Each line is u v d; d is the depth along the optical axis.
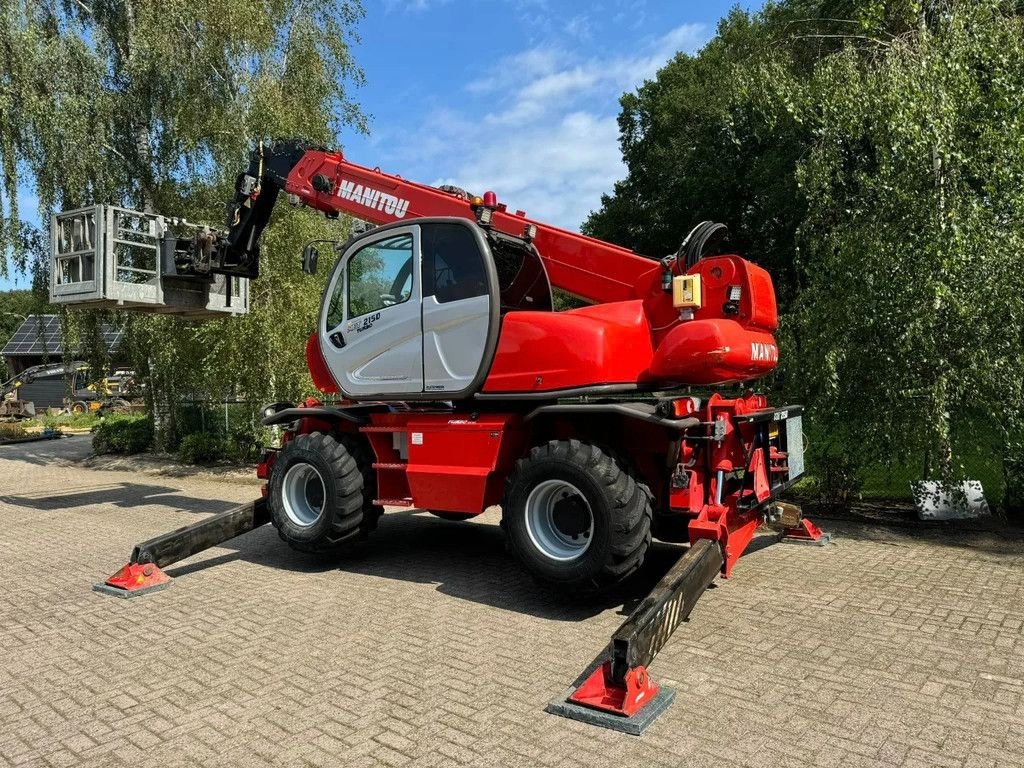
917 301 6.84
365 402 6.23
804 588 5.46
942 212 6.84
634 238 31.67
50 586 6.00
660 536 6.44
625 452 5.43
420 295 5.75
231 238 7.98
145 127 16.03
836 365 7.39
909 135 6.75
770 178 20.30
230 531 6.52
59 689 3.93
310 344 6.84
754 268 5.44
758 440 5.70
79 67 15.31
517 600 5.39
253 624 4.93
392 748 3.22
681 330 5.20
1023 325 6.77
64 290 7.83
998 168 6.80
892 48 7.68
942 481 7.30
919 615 4.84
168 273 7.85
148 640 4.65
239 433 14.69
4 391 32.72
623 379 5.18
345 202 7.25
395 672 4.06
